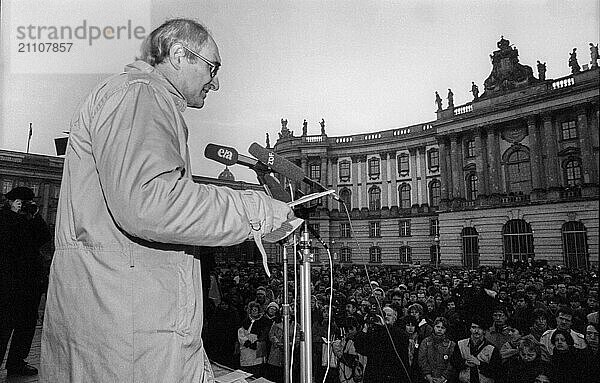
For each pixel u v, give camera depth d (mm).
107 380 626
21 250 2822
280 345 4102
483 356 3785
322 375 3971
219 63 894
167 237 574
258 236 687
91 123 685
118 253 658
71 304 665
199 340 718
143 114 638
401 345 3965
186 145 752
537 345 3689
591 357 3521
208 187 659
